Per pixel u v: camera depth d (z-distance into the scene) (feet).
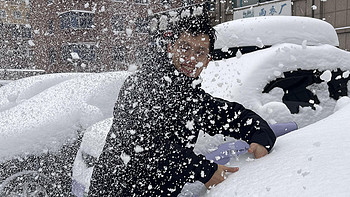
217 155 3.94
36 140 7.23
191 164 3.39
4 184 7.06
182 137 3.61
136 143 3.52
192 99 3.66
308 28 7.75
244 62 6.76
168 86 3.55
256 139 3.74
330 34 8.01
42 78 10.85
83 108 7.64
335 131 3.61
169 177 3.45
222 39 7.84
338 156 2.88
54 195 7.15
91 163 6.25
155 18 3.62
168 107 3.54
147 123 3.51
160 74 3.56
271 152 3.71
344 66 7.17
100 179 3.82
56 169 7.25
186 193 3.59
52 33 43.45
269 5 40.16
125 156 3.57
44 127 7.32
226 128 3.99
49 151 7.30
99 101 8.21
